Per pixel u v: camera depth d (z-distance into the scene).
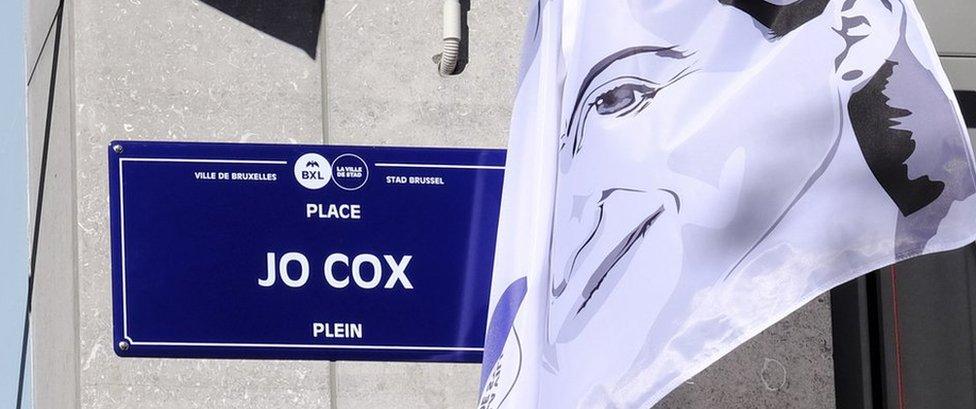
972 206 2.73
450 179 3.71
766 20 2.98
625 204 2.91
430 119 4.27
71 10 4.20
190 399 4.06
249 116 4.21
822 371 4.27
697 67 2.99
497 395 3.30
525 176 3.46
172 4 4.22
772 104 2.86
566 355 2.90
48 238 4.77
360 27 4.29
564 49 3.44
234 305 3.63
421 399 4.16
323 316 3.65
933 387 4.17
